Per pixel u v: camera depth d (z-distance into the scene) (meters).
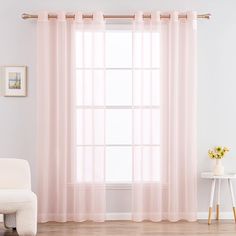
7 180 4.32
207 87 4.91
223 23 4.92
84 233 4.16
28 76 4.86
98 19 4.77
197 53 4.90
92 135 4.76
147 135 4.79
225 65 4.91
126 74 5.02
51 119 4.79
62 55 4.75
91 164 4.77
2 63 4.84
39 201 4.72
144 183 4.79
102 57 4.79
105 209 4.80
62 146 4.74
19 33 4.85
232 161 4.90
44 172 4.72
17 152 4.84
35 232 3.89
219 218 4.86
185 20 4.80
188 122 4.79
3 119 4.84
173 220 4.71
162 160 4.77
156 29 4.78
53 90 4.79
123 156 5.02
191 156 4.77
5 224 4.20
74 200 4.74
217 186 4.87
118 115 5.04
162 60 4.78
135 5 4.89
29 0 4.86
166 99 4.79
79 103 4.83
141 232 4.21
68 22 4.80
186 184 4.76
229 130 4.91
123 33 5.01
